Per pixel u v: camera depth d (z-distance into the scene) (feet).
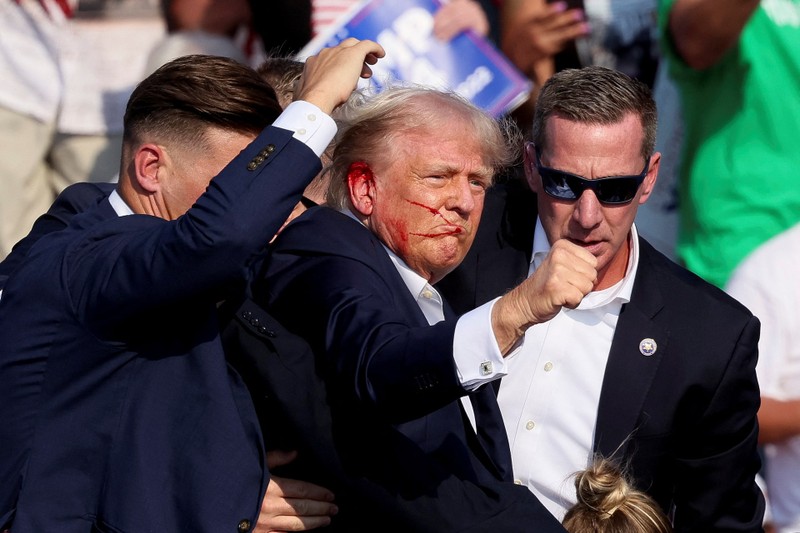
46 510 32.89
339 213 36.81
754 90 58.44
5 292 34.42
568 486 41.88
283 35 59.21
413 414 31.37
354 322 32.50
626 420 41.68
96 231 33.71
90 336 32.81
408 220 35.96
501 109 53.47
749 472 42.93
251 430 33.88
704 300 42.65
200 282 31.45
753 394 42.29
